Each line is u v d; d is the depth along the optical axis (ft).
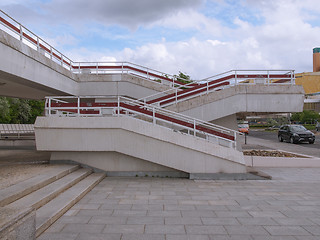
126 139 26.96
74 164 28.86
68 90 38.22
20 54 25.52
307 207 18.08
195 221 15.48
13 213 9.49
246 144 69.87
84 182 23.89
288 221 15.44
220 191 22.58
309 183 25.67
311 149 58.54
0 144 51.01
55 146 27.37
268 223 15.14
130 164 29.14
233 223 15.16
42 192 18.38
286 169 33.65
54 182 21.61
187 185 24.80
